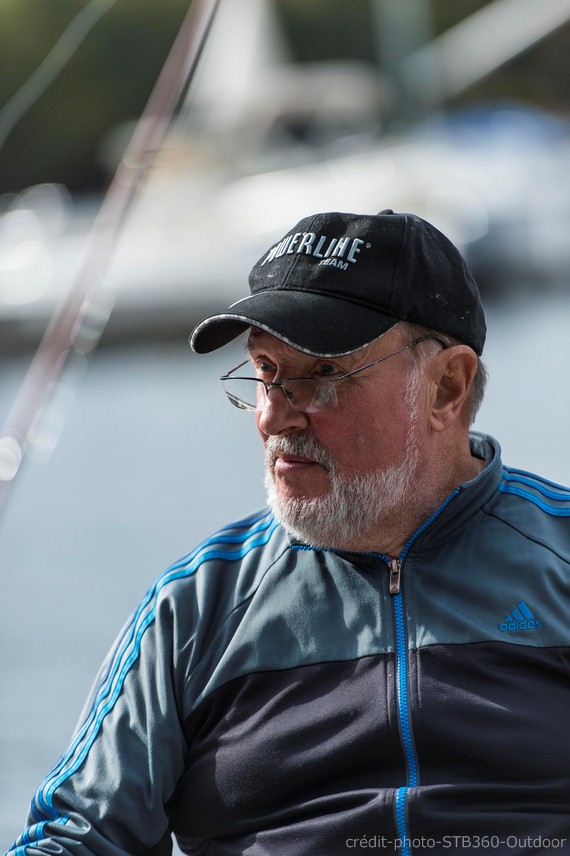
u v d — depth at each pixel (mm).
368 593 9344
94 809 9203
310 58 122500
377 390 9211
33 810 9375
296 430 9234
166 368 49688
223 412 40031
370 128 74750
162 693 9414
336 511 9211
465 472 9812
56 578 23078
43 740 15938
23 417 10789
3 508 10555
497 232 52375
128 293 52469
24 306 51250
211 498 28594
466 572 9367
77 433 38906
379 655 9188
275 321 9039
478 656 9117
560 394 34531
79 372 11617
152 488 30219
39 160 91938
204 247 53094
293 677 9273
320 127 72188
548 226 52844
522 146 64750
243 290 52938
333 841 8977
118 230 11219
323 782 9141
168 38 93500
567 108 122125
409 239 9328
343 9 121562
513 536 9508
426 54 88875
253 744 9227
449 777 9000
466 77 89625
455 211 52375
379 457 9242
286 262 9430
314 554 9555
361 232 9336
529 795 8938
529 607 9250
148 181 11945
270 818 9203
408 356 9328
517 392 35750
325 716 9125
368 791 9000
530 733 8969
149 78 93562
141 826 9258
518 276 53406
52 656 18828
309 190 54562
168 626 9586
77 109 93312
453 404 9586
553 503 9844
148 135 11188
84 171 94438
